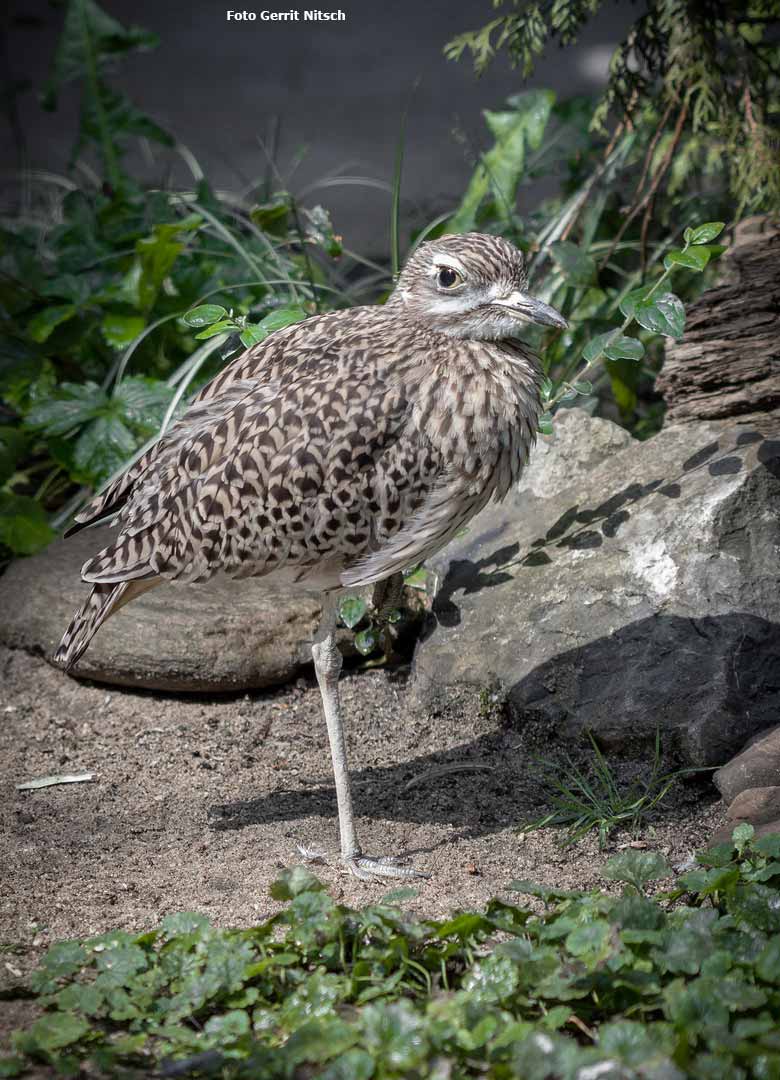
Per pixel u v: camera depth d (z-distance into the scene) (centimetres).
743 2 733
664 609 549
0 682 629
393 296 517
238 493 475
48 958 386
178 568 490
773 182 705
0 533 697
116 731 593
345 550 483
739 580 546
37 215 1062
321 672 496
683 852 482
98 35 973
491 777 544
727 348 616
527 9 759
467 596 602
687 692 528
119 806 532
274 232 803
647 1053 321
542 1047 325
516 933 395
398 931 388
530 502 625
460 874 470
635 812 500
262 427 475
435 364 478
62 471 793
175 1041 360
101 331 816
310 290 771
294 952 395
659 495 582
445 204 1088
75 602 632
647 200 740
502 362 486
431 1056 334
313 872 473
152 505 495
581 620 561
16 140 1330
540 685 558
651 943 372
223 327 587
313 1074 349
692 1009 341
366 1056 327
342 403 471
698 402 620
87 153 1343
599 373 751
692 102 757
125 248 838
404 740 577
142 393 707
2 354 778
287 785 548
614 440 634
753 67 732
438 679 588
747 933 383
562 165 898
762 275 623
